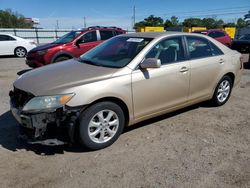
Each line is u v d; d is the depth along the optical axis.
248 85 7.44
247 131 4.32
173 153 3.60
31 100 3.31
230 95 6.07
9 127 4.42
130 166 3.29
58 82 3.48
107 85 3.52
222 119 4.80
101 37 9.91
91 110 3.45
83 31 9.66
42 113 3.24
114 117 3.72
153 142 3.90
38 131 3.29
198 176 3.09
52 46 9.03
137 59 3.90
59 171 3.18
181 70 4.35
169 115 4.95
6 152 3.60
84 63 4.24
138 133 4.20
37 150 3.65
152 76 3.96
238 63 5.56
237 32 21.84
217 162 3.38
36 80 3.64
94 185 2.93
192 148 3.73
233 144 3.87
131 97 3.79
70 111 3.29
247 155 3.56
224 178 3.05
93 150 3.65
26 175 3.10
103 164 3.33
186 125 4.52
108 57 4.25
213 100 5.32
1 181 2.99
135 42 4.28
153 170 3.21
